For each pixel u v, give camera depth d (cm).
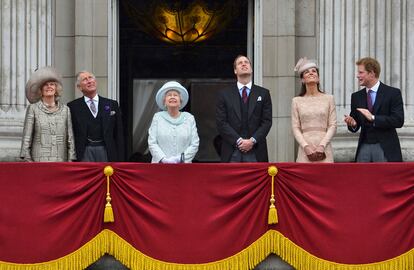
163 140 5953
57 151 5962
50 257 5675
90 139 6112
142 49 7212
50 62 6900
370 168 5709
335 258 5694
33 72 6594
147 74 7219
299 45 6969
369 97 6094
